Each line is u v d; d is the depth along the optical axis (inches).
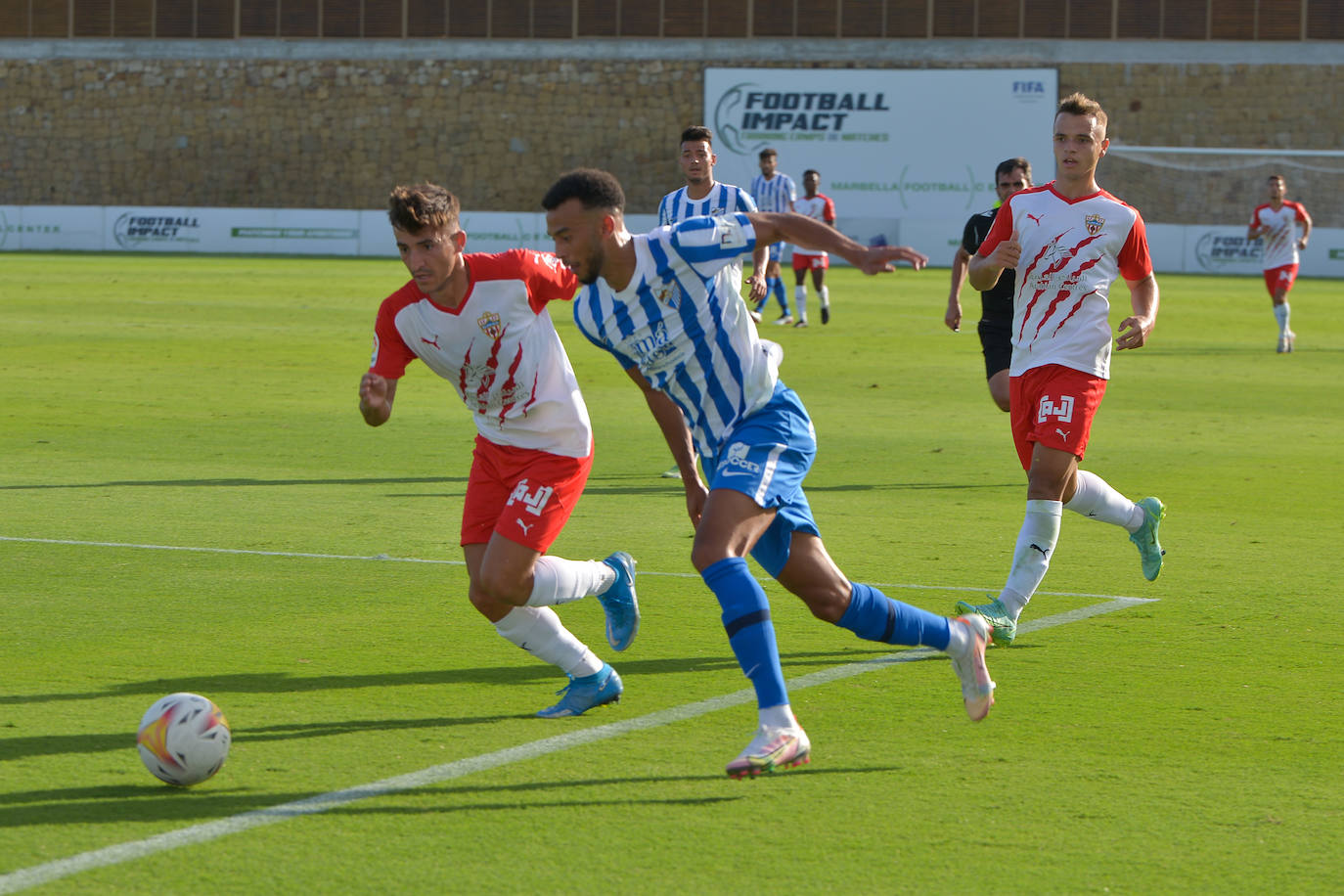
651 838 541.3
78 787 588.4
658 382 633.6
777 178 2997.0
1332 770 625.0
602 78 6417.3
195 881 497.0
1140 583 992.9
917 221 6107.3
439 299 647.8
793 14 6284.5
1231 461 1541.6
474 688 738.8
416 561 1035.9
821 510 1253.7
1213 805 582.6
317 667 772.6
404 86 6525.6
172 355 2433.6
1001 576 1000.9
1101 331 830.5
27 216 5984.3
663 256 602.5
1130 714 702.5
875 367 2431.1
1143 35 6151.6
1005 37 6205.7
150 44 6599.4
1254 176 6131.9
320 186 6609.3
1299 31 6077.8
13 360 2324.1
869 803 581.0
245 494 1291.8
